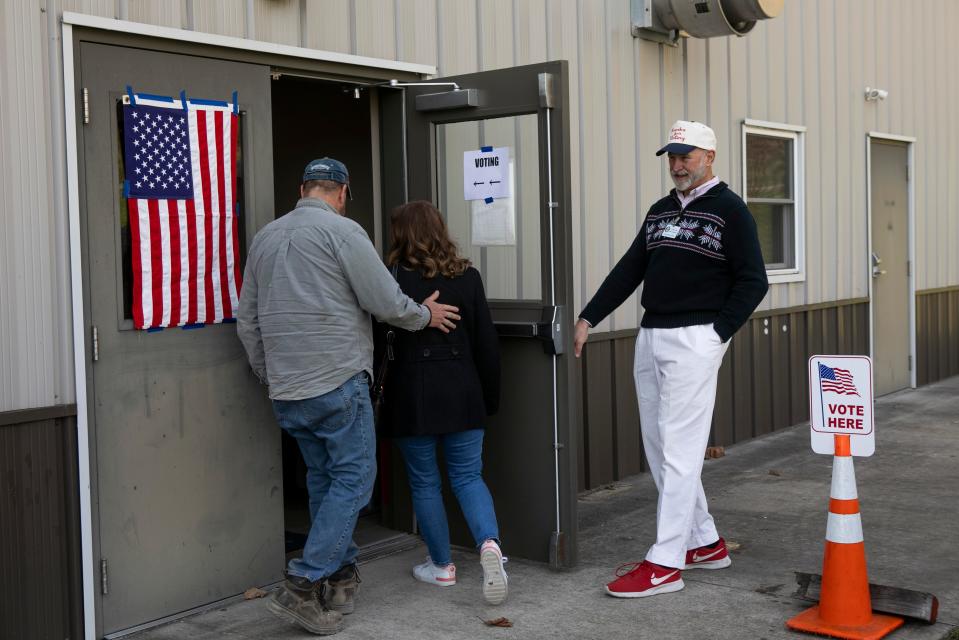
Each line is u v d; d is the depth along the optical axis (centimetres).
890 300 1025
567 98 448
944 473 658
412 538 521
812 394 395
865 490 616
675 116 724
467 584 453
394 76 508
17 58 362
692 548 464
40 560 372
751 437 801
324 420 390
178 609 416
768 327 827
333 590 414
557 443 462
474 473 440
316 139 598
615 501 612
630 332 675
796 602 420
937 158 1123
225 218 429
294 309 387
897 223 1040
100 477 389
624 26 674
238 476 436
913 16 1066
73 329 379
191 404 418
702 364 424
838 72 928
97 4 383
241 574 439
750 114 805
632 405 682
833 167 922
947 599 424
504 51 579
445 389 427
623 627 397
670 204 441
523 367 469
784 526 541
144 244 399
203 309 420
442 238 438
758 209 830
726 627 395
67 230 377
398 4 511
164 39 404
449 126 491
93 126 384
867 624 383
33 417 367
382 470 539
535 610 418
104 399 389
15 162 362
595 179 649
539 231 461
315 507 420
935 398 991
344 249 387
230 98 430
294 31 457
